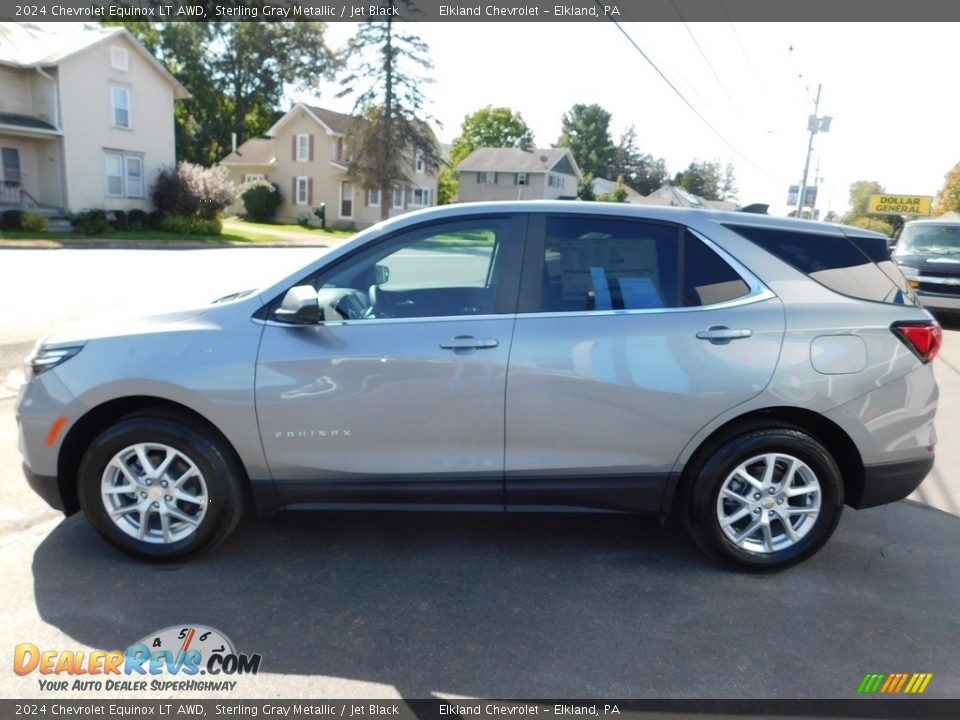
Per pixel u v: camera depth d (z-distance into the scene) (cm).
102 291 1330
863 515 471
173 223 3259
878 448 374
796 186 3406
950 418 718
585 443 366
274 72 6047
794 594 365
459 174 6194
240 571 373
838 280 378
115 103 3108
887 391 371
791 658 312
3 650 304
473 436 365
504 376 359
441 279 378
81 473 365
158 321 373
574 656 310
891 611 352
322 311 371
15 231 2636
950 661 313
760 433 368
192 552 374
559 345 360
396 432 364
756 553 378
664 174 9288
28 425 365
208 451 364
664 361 361
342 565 383
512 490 372
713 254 375
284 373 358
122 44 3092
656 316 365
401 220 382
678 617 341
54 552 387
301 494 373
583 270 374
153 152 3316
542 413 362
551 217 379
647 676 298
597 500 377
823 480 372
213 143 5966
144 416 365
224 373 358
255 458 366
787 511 377
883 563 402
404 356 359
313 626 327
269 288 374
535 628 330
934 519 468
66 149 2933
